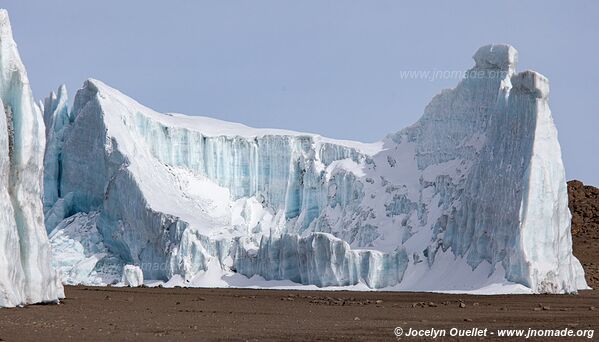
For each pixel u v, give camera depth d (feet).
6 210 278.67
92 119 640.17
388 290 511.40
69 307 302.25
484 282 469.57
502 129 491.31
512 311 323.37
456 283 487.20
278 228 652.07
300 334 222.07
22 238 292.40
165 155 655.35
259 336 216.33
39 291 296.10
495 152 492.13
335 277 529.04
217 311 315.37
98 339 203.10
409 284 517.14
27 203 294.66
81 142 646.74
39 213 300.61
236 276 571.69
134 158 623.36
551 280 457.27
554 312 317.83
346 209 620.49
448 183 552.00
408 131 633.61
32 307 286.66
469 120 560.20
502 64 542.57
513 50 541.75
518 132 477.77
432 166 583.99
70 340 199.31
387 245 565.12
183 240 577.84
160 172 643.04
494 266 472.44
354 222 601.21
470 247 495.82
